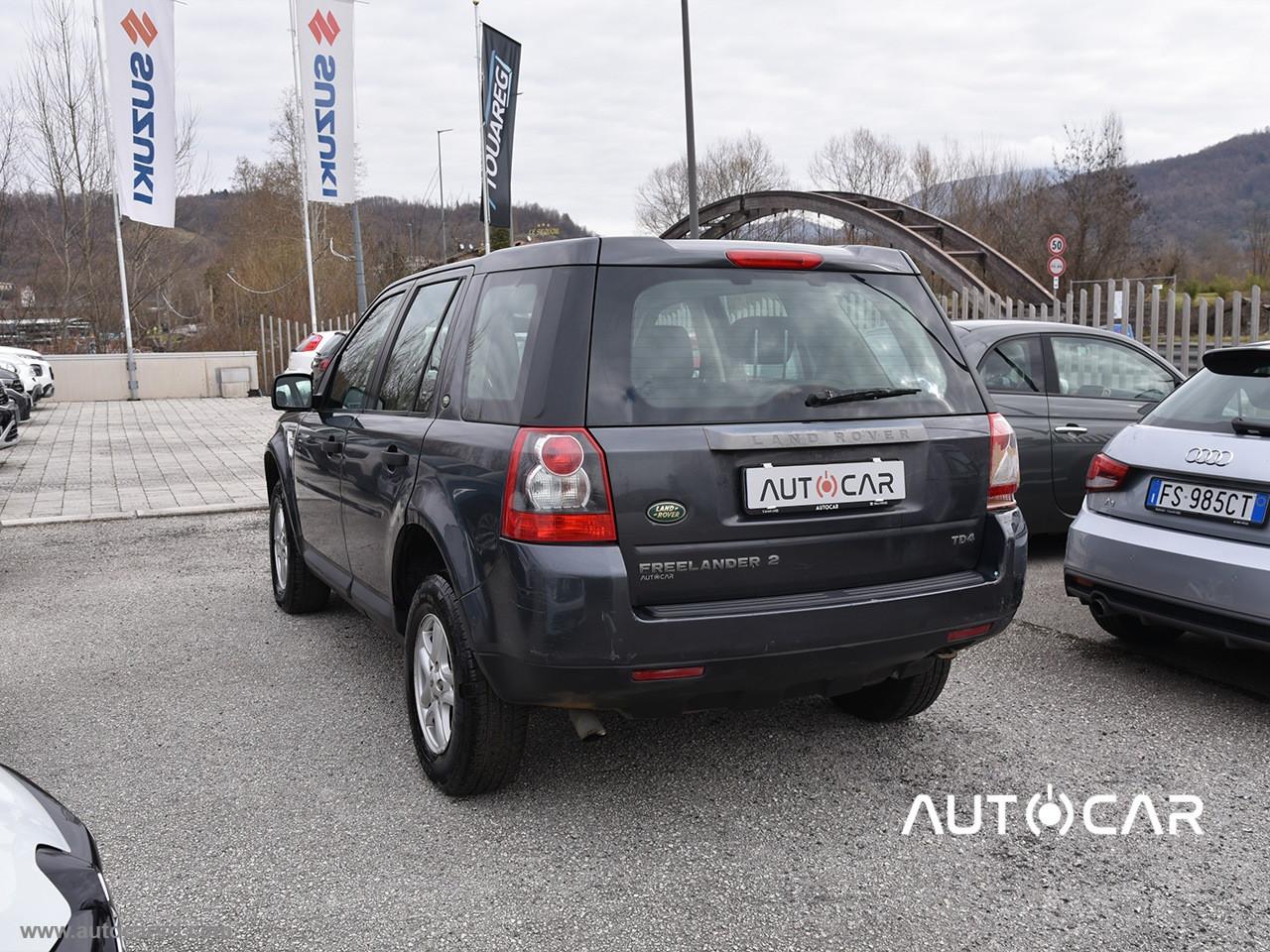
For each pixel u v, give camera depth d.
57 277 39.06
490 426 3.21
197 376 29.19
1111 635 5.36
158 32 20.69
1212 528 4.29
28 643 5.59
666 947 2.68
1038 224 47.88
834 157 74.62
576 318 3.06
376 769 3.84
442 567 3.77
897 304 3.52
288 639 5.56
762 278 3.32
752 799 3.54
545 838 3.28
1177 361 12.23
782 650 3.09
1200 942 2.68
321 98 20.66
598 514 2.94
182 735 4.20
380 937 2.74
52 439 16.94
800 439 3.12
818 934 2.73
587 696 3.01
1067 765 3.79
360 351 4.81
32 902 1.80
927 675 3.93
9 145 37.66
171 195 21.19
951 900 2.90
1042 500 6.86
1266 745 3.95
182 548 8.16
